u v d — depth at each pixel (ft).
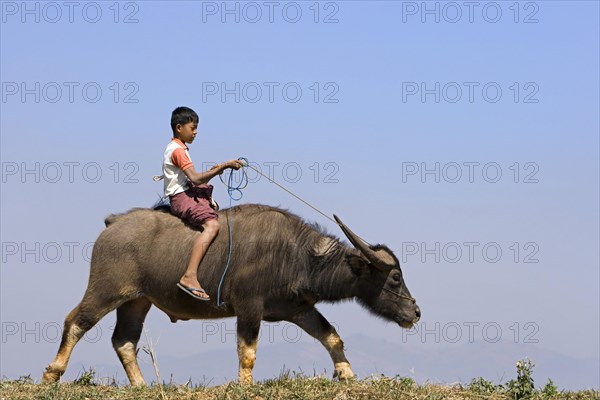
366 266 38.63
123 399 32.78
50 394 32.94
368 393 33.27
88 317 38.55
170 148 38.68
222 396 32.53
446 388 35.47
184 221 38.83
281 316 38.70
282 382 34.81
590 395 34.99
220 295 37.91
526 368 35.06
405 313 38.96
